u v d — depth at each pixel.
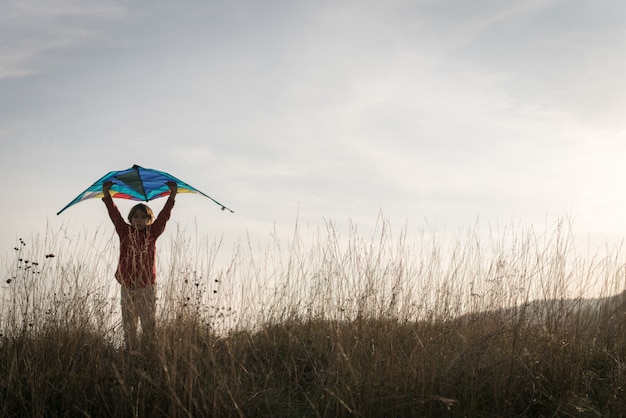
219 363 4.39
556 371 4.28
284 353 4.91
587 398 4.12
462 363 4.17
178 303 4.67
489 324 4.87
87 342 4.42
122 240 5.25
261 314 5.46
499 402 3.90
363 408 3.79
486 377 4.09
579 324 4.92
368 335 4.71
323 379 4.18
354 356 4.46
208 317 4.95
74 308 4.57
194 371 3.97
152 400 3.88
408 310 5.12
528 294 5.09
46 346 4.32
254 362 4.72
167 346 4.23
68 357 4.26
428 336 4.68
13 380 3.94
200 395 3.85
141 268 4.95
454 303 5.15
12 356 4.24
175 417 3.62
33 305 4.55
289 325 5.36
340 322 5.10
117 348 4.52
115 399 3.76
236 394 3.83
